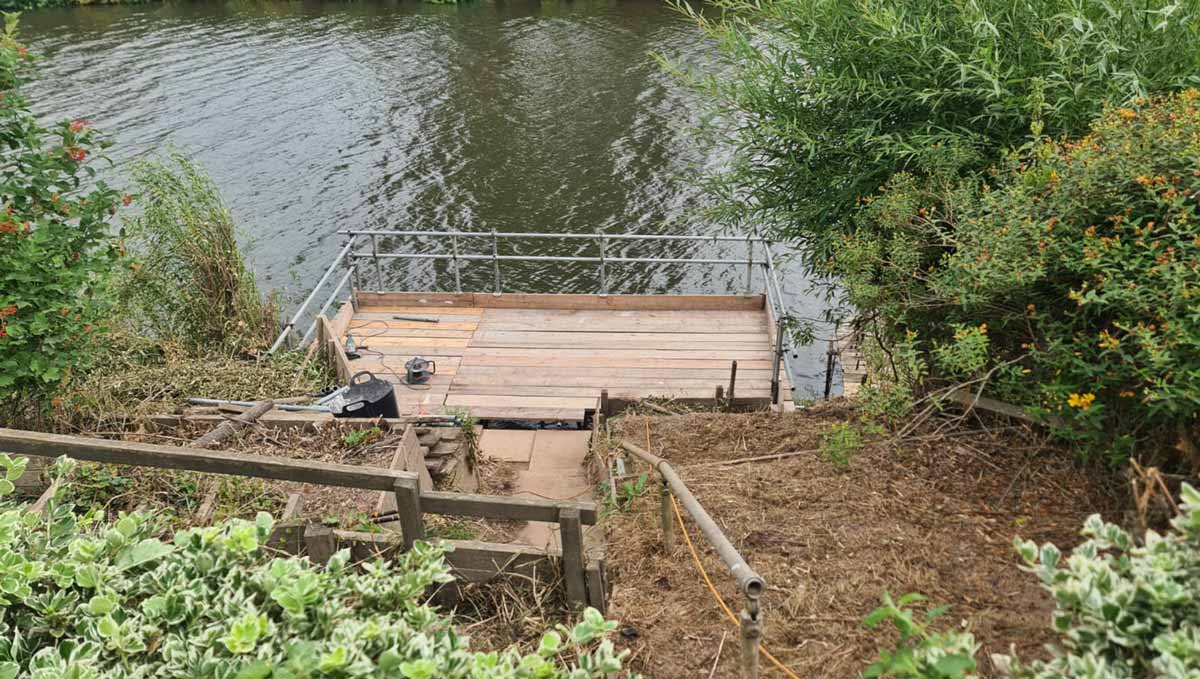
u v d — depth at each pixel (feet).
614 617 11.84
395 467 17.35
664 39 91.20
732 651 10.92
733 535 13.23
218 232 30.76
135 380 22.21
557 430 24.39
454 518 17.38
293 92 75.66
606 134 67.21
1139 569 7.21
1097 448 13.06
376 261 32.91
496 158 63.26
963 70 16.67
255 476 11.77
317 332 26.86
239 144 63.82
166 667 8.54
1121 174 12.48
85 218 18.45
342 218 54.44
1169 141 12.34
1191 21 16.35
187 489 15.56
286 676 7.93
